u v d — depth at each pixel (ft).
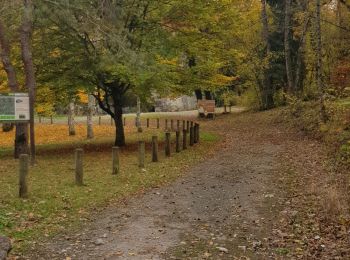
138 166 54.29
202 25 74.33
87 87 67.26
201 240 27.91
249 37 125.18
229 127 108.78
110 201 37.73
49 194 38.81
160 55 70.79
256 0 126.52
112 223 31.63
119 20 65.62
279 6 137.39
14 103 53.88
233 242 27.48
